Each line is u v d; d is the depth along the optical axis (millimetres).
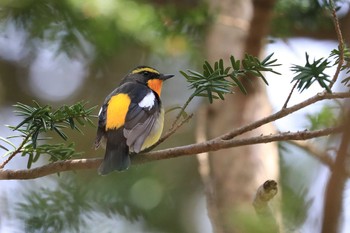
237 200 10539
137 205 11617
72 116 7164
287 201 4195
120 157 8352
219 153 10930
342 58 6559
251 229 3754
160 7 12680
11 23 12680
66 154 7426
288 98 7117
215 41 12062
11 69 15836
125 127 8727
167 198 12328
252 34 11797
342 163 3760
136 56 15383
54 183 11312
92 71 14250
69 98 16031
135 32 12594
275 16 12695
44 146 7301
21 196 10703
